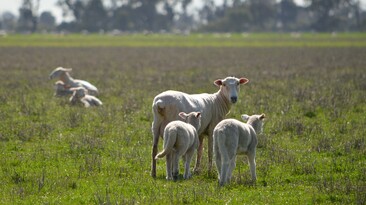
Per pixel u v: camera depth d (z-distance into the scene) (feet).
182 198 39.73
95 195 40.68
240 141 43.09
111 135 62.75
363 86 106.11
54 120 71.77
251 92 98.37
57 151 55.57
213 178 46.62
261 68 158.81
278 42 341.41
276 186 44.14
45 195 40.98
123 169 48.52
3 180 45.19
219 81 53.57
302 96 90.68
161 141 60.34
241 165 50.21
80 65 172.35
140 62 186.50
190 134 44.96
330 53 229.04
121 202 38.60
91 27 647.56
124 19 648.38
